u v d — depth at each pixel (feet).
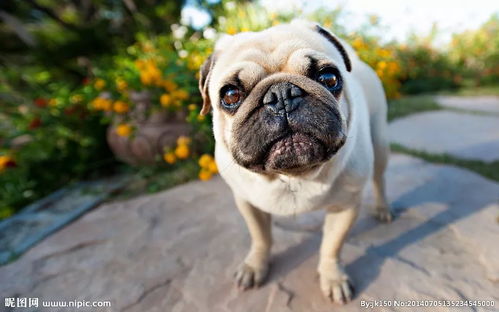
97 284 1.19
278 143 0.70
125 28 5.22
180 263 1.24
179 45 2.55
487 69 6.33
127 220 1.61
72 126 2.39
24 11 5.02
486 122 3.01
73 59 4.70
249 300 1.03
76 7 5.49
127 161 2.32
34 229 1.67
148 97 2.05
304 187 0.86
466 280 1.02
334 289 0.99
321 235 1.32
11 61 4.57
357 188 0.92
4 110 2.63
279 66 0.78
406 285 1.02
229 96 0.79
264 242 1.13
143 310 1.04
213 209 1.62
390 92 2.90
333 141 0.70
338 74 0.77
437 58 6.63
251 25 2.23
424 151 2.13
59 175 2.32
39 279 1.25
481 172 1.75
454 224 1.30
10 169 2.23
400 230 1.31
